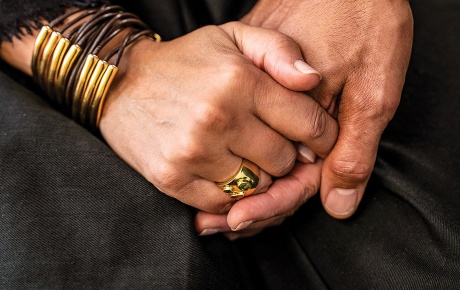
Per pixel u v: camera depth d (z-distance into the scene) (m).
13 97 0.41
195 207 0.39
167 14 0.44
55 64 0.40
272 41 0.38
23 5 0.41
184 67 0.39
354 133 0.39
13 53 0.44
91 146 0.39
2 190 0.37
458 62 0.43
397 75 0.39
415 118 0.42
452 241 0.38
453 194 0.40
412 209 0.40
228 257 0.40
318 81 0.37
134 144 0.39
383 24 0.39
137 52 0.41
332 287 0.41
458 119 0.42
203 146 0.37
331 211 0.42
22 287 0.36
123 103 0.40
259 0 0.43
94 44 0.40
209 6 0.43
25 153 0.38
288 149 0.39
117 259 0.37
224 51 0.39
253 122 0.37
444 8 0.45
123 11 0.42
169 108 0.38
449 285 0.37
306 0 0.41
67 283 0.36
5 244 0.37
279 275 0.43
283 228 0.44
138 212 0.38
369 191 0.42
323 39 0.40
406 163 0.41
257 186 0.39
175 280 0.37
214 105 0.36
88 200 0.38
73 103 0.41
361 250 0.41
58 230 0.37
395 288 0.39
